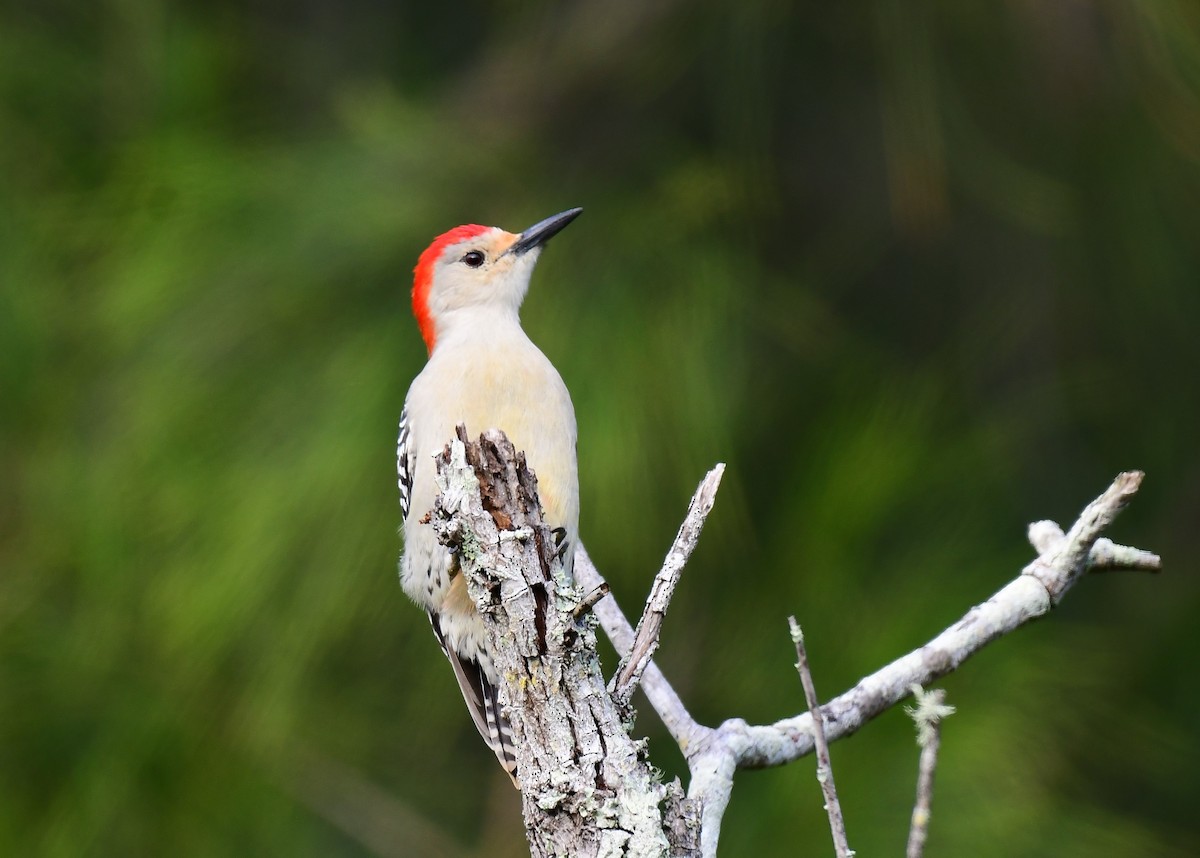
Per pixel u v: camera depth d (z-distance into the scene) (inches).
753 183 439.5
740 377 412.2
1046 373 501.0
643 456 379.6
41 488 411.5
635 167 442.3
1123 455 507.2
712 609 401.7
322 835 444.5
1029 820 363.6
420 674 434.0
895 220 469.1
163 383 390.3
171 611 382.3
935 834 355.3
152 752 400.5
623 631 293.7
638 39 466.3
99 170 447.5
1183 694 486.9
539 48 474.9
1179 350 507.8
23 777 406.3
